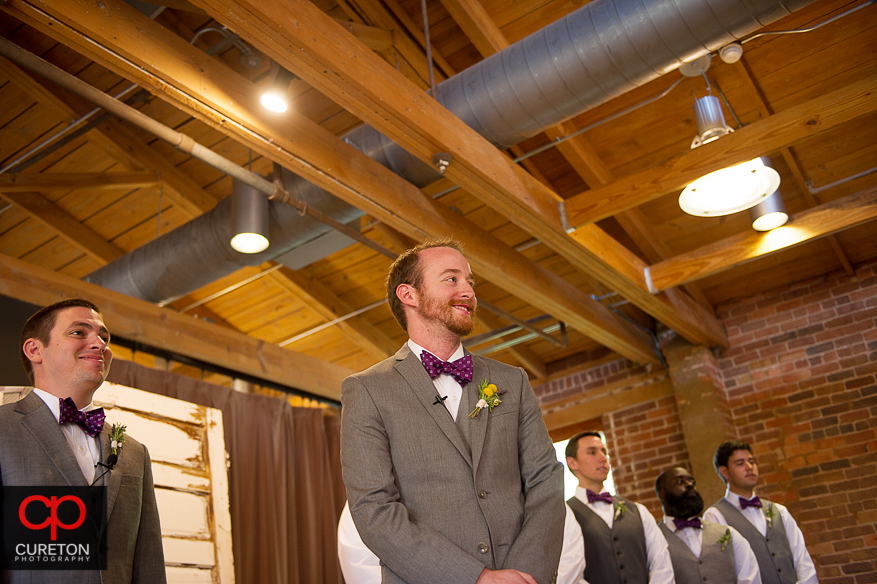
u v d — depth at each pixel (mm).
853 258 6023
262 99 3260
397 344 7070
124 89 4684
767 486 5906
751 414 6145
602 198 4324
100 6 2867
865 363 5797
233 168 3770
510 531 1572
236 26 2887
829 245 5922
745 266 6152
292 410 5121
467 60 4695
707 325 6227
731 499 4152
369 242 4512
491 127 3814
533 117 3705
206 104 3268
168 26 4281
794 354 6117
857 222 4586
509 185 4016
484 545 1522
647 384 6785
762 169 3875
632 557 3533
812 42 4363
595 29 3348
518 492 1662
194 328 4836
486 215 5598
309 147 3689
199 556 3795
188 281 4852
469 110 3773
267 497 4641
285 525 4656
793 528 4043
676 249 5887
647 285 5289
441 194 5191
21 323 3852
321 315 6523
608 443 6828
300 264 4879
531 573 1485
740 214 5543
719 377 6359
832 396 5855
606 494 3721
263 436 4824
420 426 1667
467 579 1424
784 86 4625
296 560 4656
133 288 4992
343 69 3127
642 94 4695
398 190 4207
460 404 1730
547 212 4309
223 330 5035
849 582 5398
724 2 3066
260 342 5246
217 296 6359
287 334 6879
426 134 3508
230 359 4984
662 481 4027
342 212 4348
